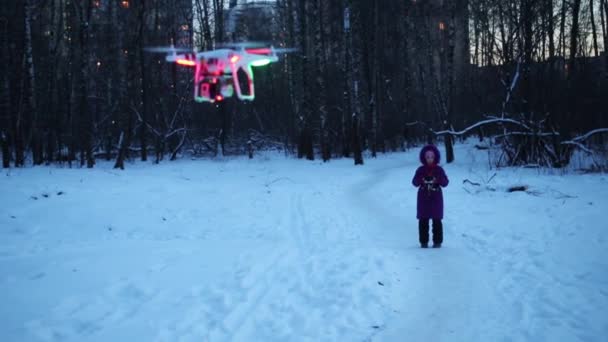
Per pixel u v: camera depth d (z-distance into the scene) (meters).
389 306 5.94
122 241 10.41
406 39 40.56
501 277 7.04
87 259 8.05
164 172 21.94
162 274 7.14
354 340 5.01
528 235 9.48
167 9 35.06
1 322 5.39
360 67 34.88
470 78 42.34
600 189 14.08
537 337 5.05
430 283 6.80
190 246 9.29
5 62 23.12
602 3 32.22
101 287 6.52
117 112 31.59
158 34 34.62
